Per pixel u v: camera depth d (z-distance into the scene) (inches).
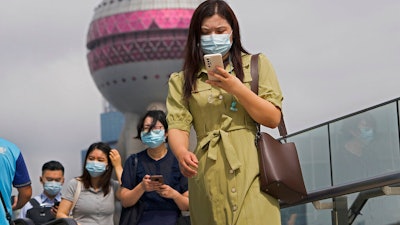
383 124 329.1
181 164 179.2
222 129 183.6
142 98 6392.7
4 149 233.0
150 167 298.0
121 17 6299.2
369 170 339.9
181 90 190.1
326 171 373.4
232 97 184.2
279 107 184.2
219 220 181.5
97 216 327.6
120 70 6368.1
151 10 6269.7
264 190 180.1
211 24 185.3
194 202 188.4
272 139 183.5
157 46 6274.6
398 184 325.7
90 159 326.6
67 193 328.8
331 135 368.5
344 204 361.4
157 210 295.9
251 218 176.9
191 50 188.4
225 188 180.7
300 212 390.9
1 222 230.5
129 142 6314.0
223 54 187.9
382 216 334.6
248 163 180.2
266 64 191.0
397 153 318.0
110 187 332.5
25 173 240.5
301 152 391.9
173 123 188.1
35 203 395.2
